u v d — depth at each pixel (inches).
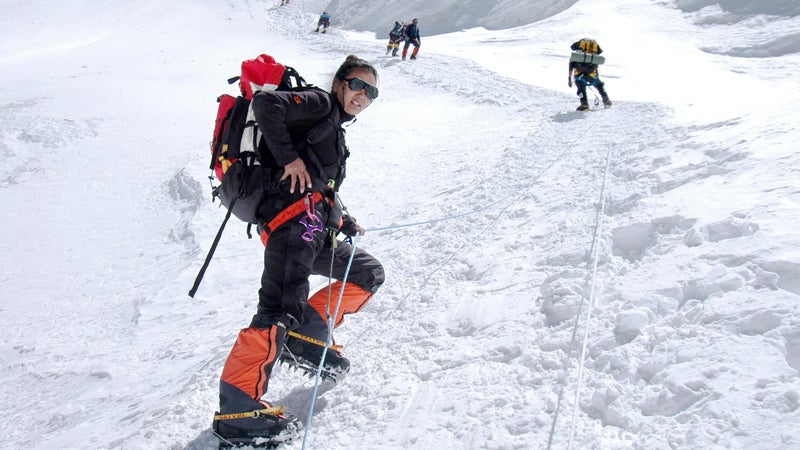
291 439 95.3
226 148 96.2
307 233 95.3
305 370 106.5
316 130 97.2
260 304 96.3
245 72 95.3
